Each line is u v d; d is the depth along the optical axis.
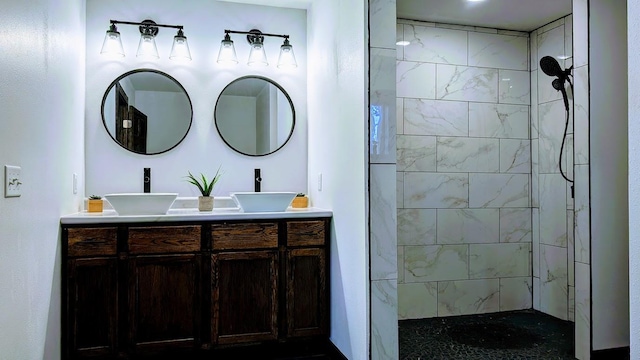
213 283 2.61
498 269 3.67
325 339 2.81
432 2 3.17
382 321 2.24
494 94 3.70
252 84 3.32
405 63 3.50
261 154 3.32
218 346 2.62
